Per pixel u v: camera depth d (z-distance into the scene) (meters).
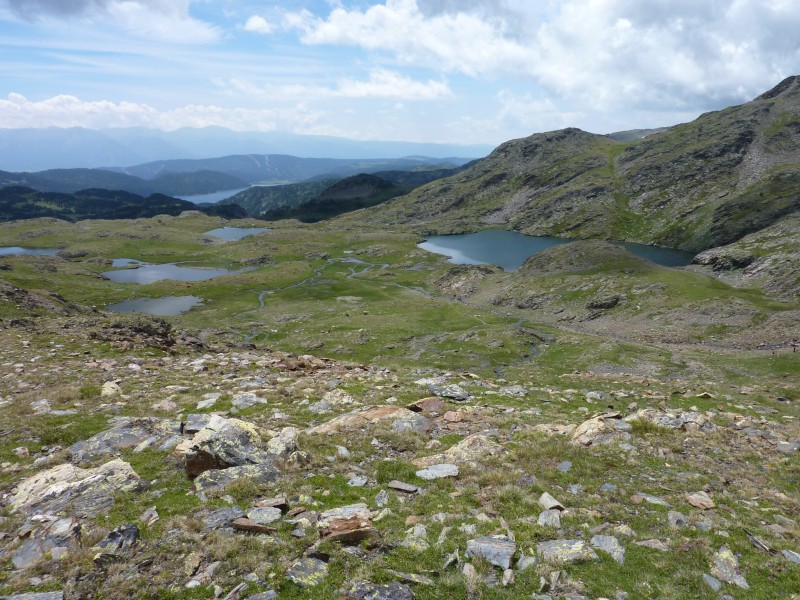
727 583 10.46
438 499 13.88
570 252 159.62
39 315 53.50
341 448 17.44
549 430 20.98
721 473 17.09
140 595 9.27
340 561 10.52
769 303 103.81
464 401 27.58
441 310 119.44
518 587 10.00
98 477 13.89
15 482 14.41
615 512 13.45
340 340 90.38
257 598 9.27
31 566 9.97
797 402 37.44
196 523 11.66
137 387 25.52
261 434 17.91
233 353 41.09
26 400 22.19
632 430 21.20
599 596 9.84
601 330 104.50
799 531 12.62
